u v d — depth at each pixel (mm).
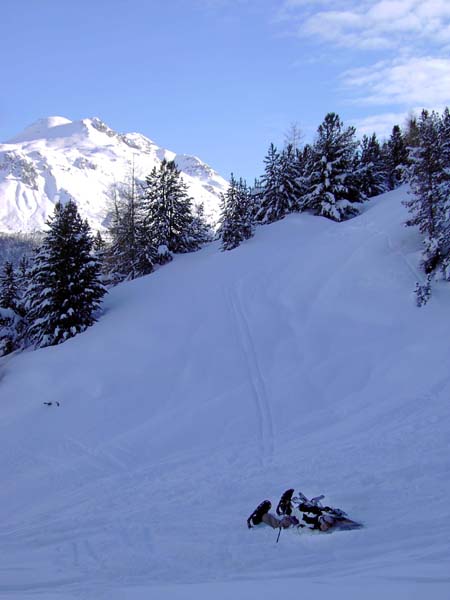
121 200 47969
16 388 22797
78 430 18344
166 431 17000
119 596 5496
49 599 5684
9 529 11055
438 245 23734
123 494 12297
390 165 54750
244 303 26344
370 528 7328
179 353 22688
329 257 28922
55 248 30047
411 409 14617
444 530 6766
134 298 32844
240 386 19297
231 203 37906
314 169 42406
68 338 29016
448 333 19281
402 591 4125
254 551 7316
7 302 35469
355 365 19062
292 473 11336
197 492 11250
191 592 5219
